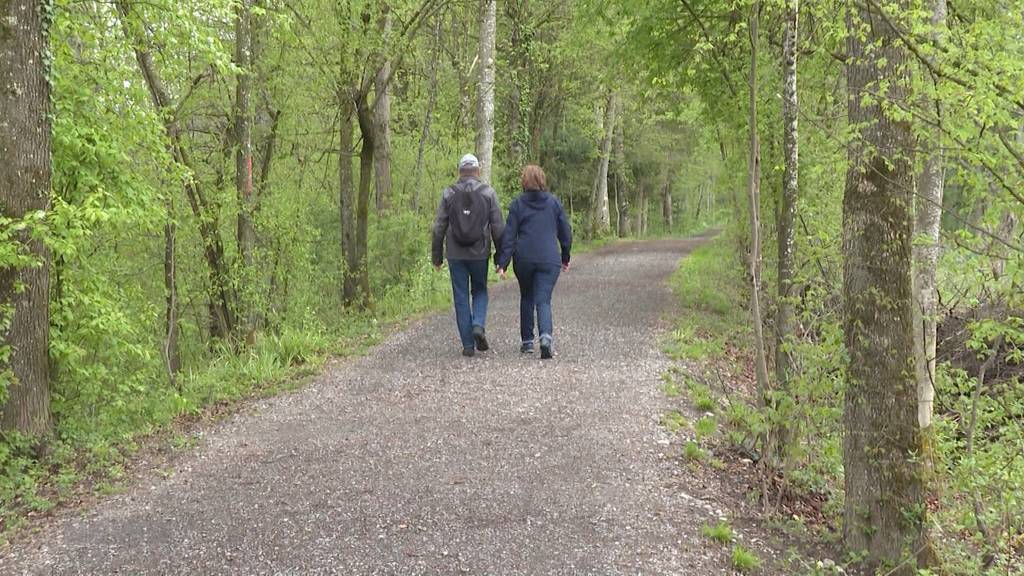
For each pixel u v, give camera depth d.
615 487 4.73
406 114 17.19
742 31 8.59
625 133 36.75
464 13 18.50
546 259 7.86
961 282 5.27
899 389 4.27
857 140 4.50
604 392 6.75
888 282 4.25
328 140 13.46
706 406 6.41
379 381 7.30
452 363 7.91
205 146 10.58
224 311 10.94
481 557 3.82
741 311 10.76
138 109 6.98
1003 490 5.31
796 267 5.48
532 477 4.87
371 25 10.97
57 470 5.25
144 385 6.57
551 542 3.99
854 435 4.39
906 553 4.23
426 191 16.83
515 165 21.45
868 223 4.29
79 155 6.31
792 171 5.56
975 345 5.27
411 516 4.30
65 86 6.30
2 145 5.22
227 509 4.45
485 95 14.94
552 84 25.98
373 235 14.83
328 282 13.55
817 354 4.57
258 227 11.03
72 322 6.20
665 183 46.75
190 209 9.66
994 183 4.61
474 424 5.93
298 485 4.79
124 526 4.26
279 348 8.33
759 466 5.07
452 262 8.02
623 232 41.66
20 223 5.07
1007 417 5.82
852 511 4.40
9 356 5.29
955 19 6.08
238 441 5.73
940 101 4.50
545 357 8.02
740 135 9.98
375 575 3.64
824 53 8.00
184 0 6.90
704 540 4.11
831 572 4.09
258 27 9.83
